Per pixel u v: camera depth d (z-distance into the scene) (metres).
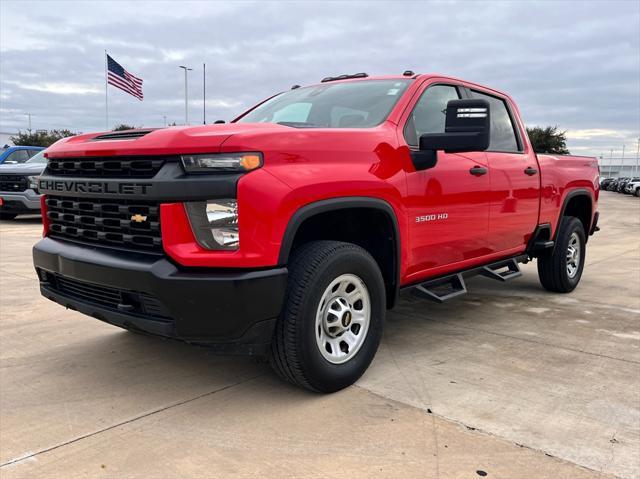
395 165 3.41
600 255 9.11
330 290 3.06
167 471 2.37
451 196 3.90
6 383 3.30
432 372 3.52
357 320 3.29
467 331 4.47
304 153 2.89
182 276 2.63
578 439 2.66
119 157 2.88
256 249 2.66
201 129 2.81
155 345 4.00
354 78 4.37
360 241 3.60
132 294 2.82
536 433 2.72
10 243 8.98
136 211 2.84
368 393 3.18
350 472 2.36
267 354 3.01
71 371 3.49
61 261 3.13
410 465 2.42
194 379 3.38
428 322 4.75
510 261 5.00
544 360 3.77
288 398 3.11
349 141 3.15
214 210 2.68
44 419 2.83
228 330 2.69
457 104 3.34
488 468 2.40
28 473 2.33
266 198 2.67
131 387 3.25
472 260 4.38
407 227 3.53
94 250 3.03
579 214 6.43
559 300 5.66
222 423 2.80
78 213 3.23
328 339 3.15
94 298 3.10
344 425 2.78
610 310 5.23
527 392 3.21
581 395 3.18
